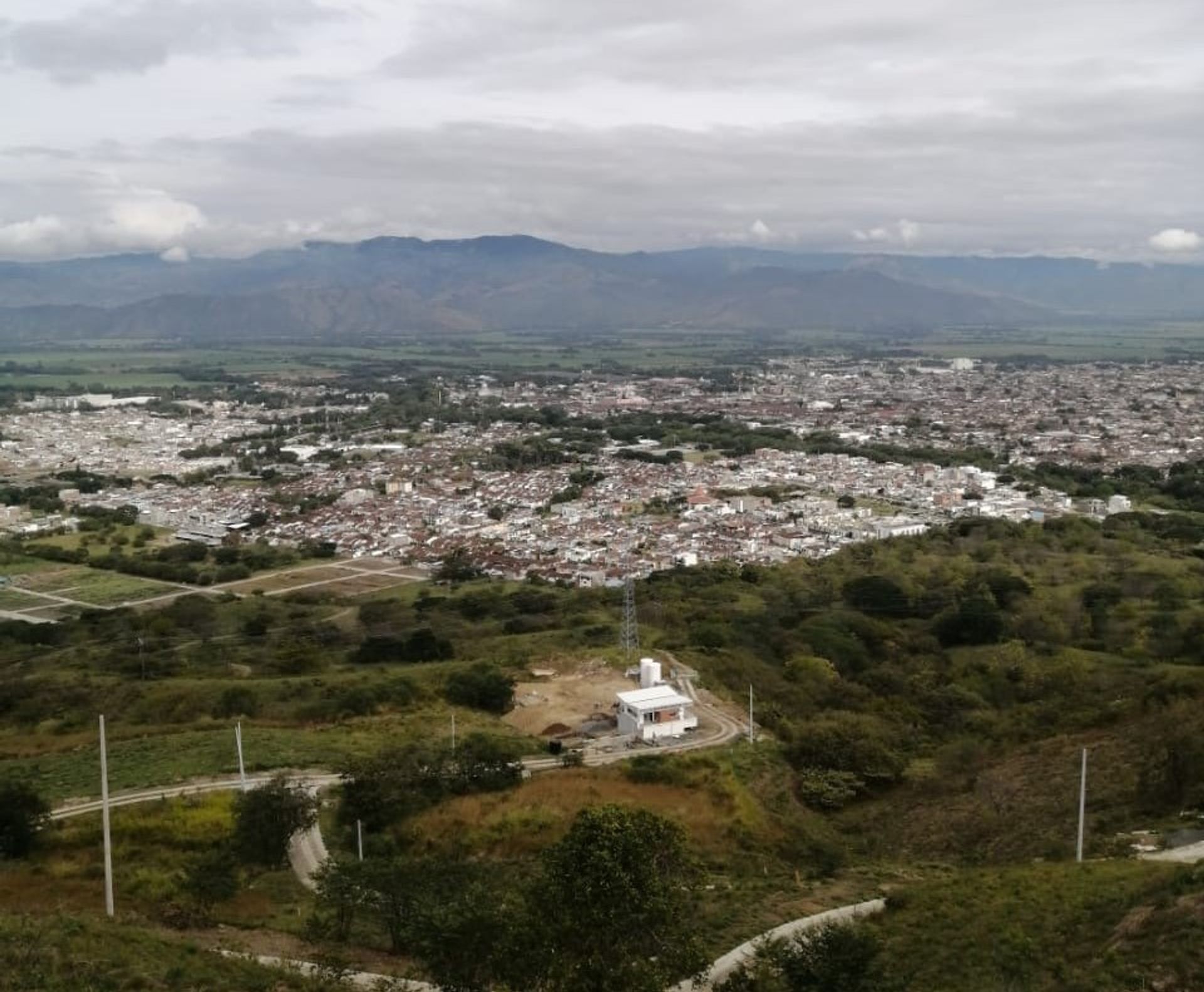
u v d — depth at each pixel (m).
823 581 177.25
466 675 115.81
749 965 47.88
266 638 155.38
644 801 80.06
